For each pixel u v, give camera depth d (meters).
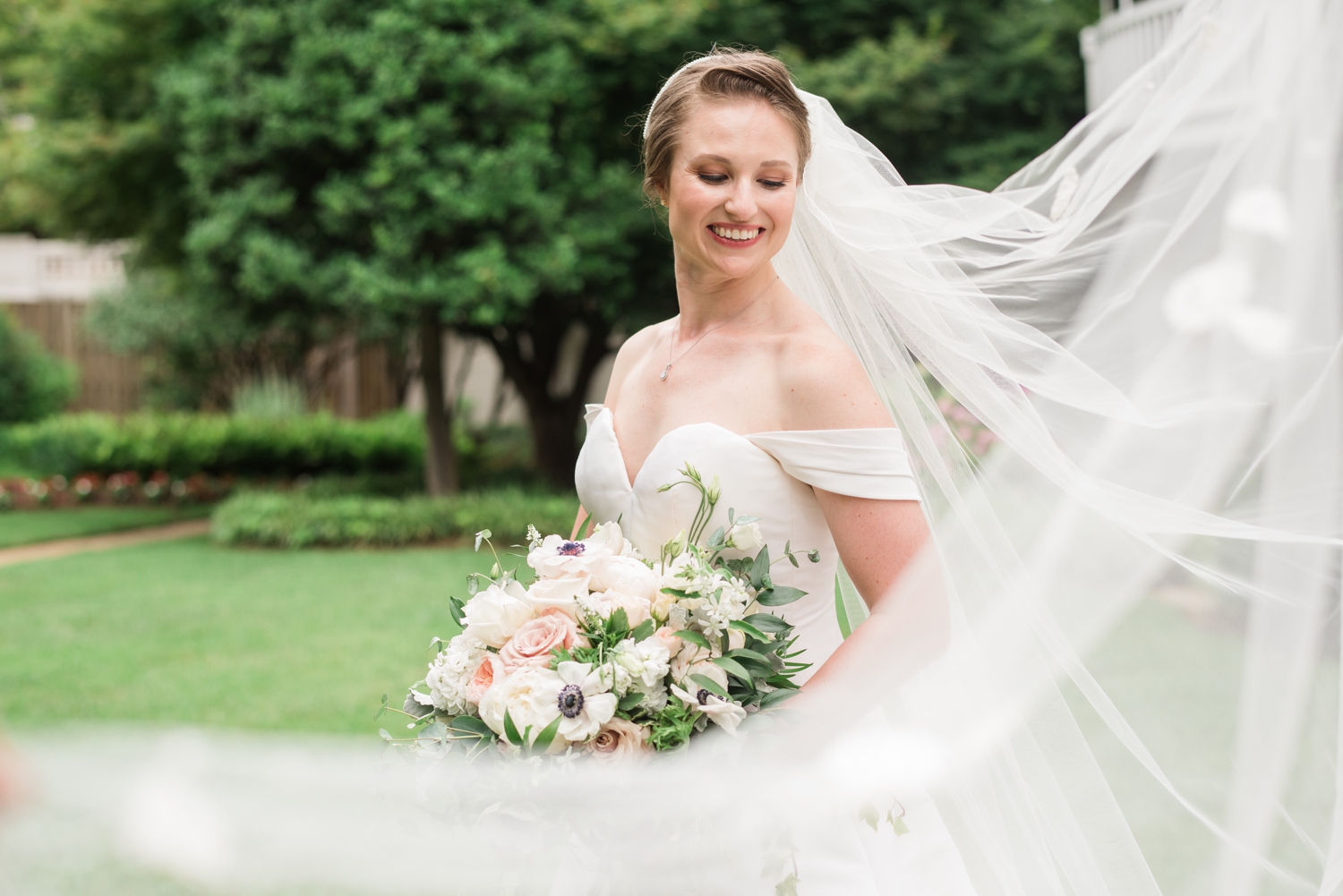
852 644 1.44
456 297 8.74
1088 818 1.64
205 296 9.84
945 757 1.60
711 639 1.37
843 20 10.38
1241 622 1.81
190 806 0.91
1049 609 1.64
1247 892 1.72
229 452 12.71
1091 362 1.71
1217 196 1.63
